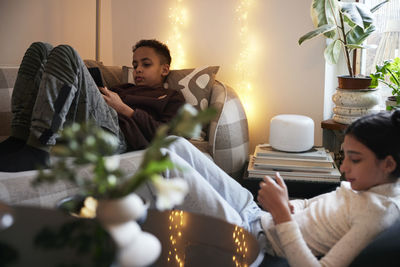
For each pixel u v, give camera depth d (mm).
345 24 2377
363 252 1135
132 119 2010
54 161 1587
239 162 2301
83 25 2926
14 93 1809
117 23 2930
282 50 2447
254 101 2566
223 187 1617
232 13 2551
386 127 1201
